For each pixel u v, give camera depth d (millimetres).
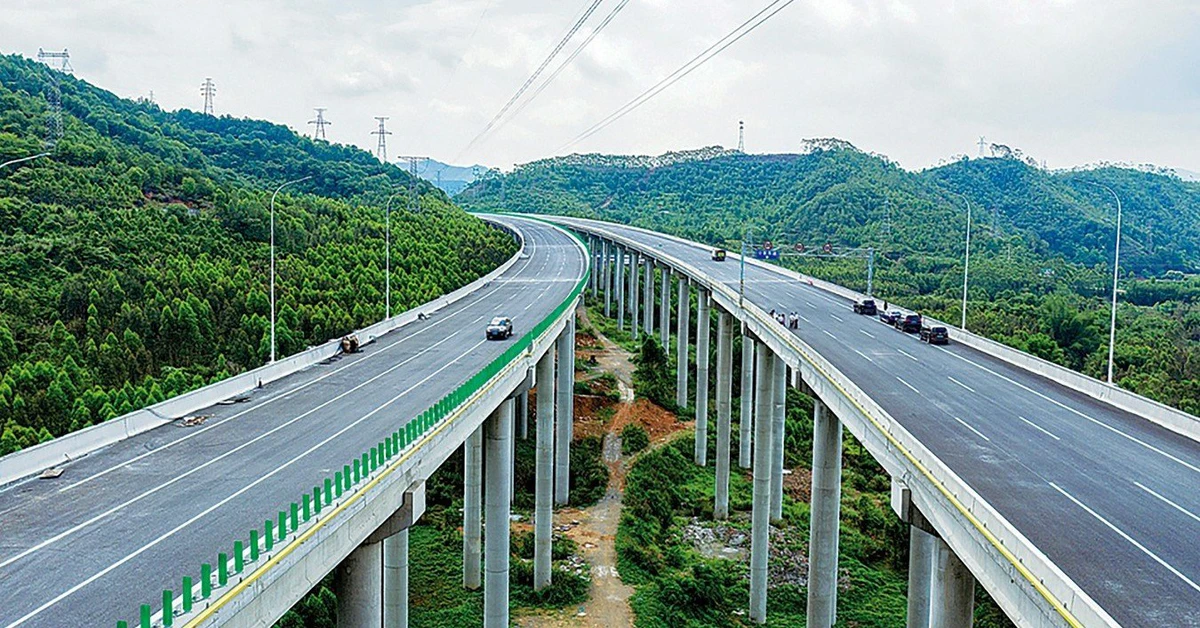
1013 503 29266
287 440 37281
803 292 93375
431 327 73750
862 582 61250
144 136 134500
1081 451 35938
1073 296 129000
